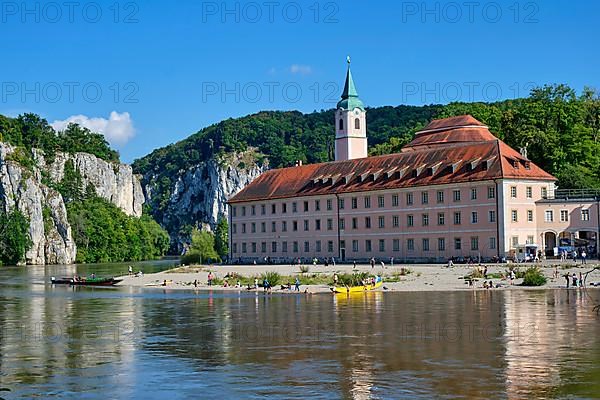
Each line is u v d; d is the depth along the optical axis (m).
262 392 41.50
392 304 81.69
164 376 45.62
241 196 189.00
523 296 87.50
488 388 41.53
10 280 156.12
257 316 73.38
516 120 187.50
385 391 41.25
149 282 130.88
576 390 41.00
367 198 160.38
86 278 141.88
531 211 141.50
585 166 173.00
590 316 68.31
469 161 146.00
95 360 50.84
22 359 51.41
